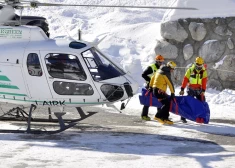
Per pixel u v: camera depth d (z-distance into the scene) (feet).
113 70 131.85
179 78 200.54
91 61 130.82
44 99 131.23
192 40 200.13
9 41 134.51
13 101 133.90
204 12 199.21
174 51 201.87
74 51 129.70
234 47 192.75
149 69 155.12
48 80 129.49
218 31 195.42
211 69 195.11
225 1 198.49
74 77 129.08
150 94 152.25
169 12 208.85
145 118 156.15
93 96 129.39
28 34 134.00
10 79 131.64
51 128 141.28
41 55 129.70
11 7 135.54
